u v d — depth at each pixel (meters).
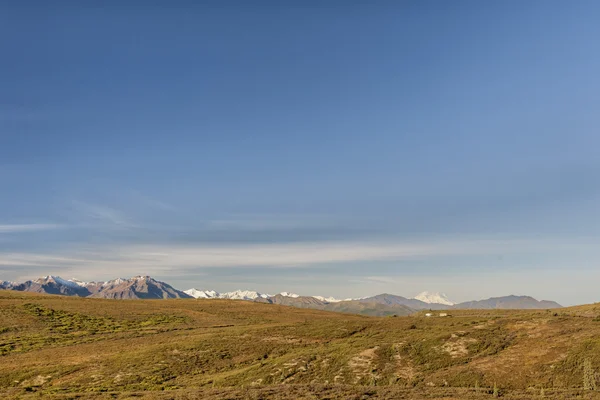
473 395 40.97
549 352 56.19
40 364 70.12
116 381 60.12
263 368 62.72
